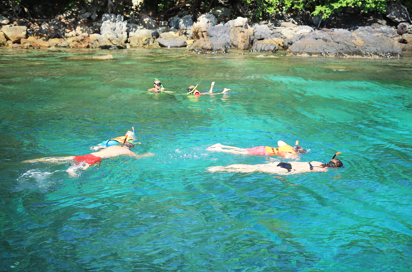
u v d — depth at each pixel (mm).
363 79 16031
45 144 7742
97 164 6785
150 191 5848
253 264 4059
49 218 4941
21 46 27438
